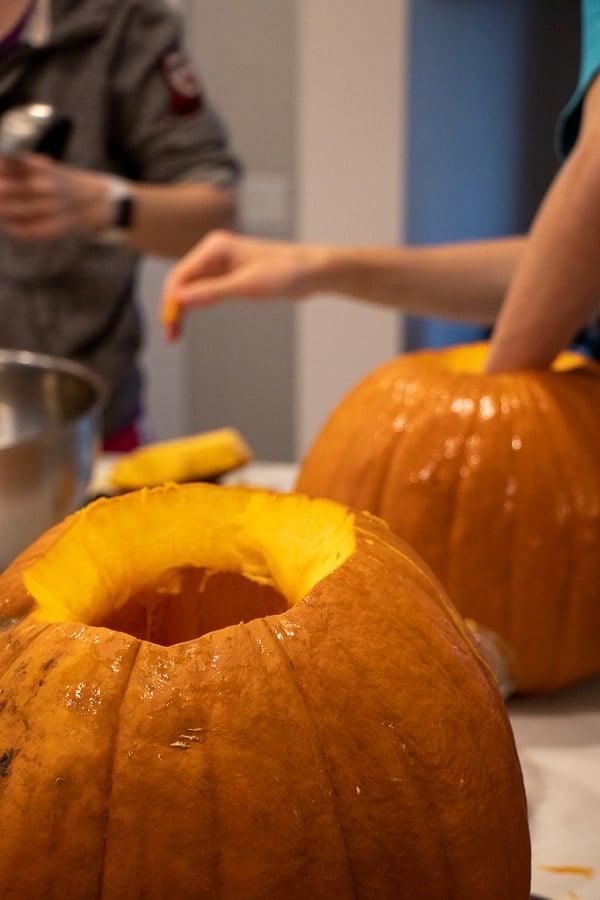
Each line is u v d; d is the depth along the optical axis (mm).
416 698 418
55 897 388
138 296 2764
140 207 1528
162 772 388
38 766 394
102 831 390
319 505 488
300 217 2211
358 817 400
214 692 397
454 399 750
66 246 1591
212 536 490
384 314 2221
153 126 1605
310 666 408
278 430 2943
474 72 2332
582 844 606
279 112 2689
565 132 782
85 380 1017
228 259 1064
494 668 717
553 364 823
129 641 412
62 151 1436
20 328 1619
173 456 1075
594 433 745
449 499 734
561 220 689
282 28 2625
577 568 730
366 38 2051
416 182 2215
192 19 2664
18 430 1065
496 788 438
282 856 388
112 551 479
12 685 411
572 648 750
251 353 2879
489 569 731
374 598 435
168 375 2881
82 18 1524
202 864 386
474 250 1025
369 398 793
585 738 729
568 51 2484
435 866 412
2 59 1519
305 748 396
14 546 844
